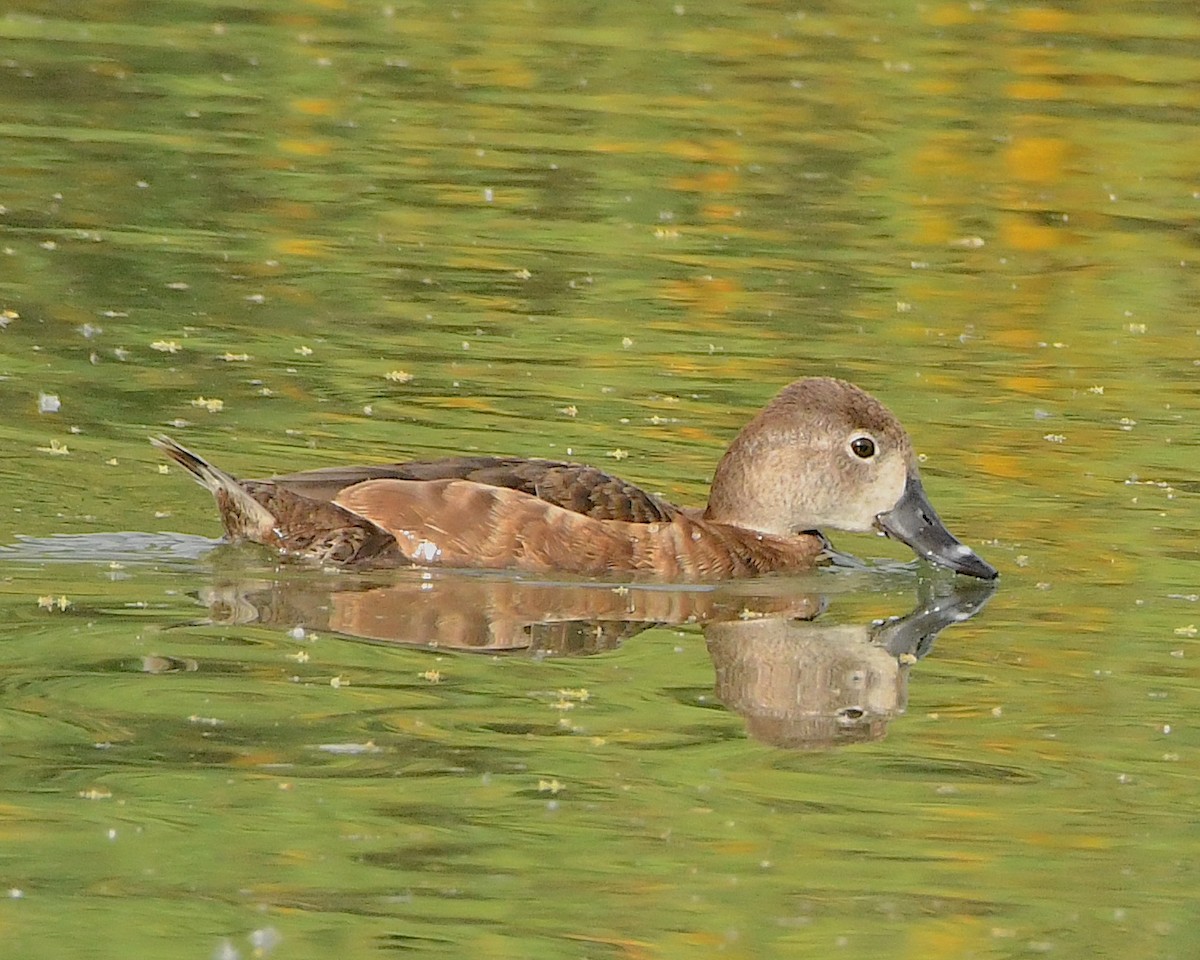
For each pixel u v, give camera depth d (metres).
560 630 11.43
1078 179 22.64
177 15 27.69
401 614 11.45
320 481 12.23
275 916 8.08
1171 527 13.45
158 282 17.70
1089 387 16.22
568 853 8.73
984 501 13.84
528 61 26.52
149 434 14.14
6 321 16.36
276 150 22.30
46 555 11.98
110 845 8.60
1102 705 10.59
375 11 28.70
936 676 11.00
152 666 10.45
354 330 16.72
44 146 21.84
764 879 8.58
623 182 21.73
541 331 16.95
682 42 27.64
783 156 22.95
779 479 13.07
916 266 19.42
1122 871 8.77
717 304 17.95
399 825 8.89
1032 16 29.36
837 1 30.12
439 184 21.34
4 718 9.75
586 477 12.63
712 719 10.21
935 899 8.48
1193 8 30.22
